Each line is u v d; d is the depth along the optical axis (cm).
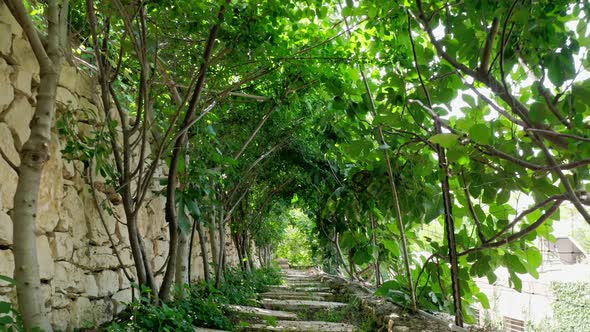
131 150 462
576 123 295
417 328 442
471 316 455
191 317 529
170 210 505
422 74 409
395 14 421
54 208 382
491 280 415
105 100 433
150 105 553
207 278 775
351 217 612
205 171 554
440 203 468
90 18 403
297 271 2605
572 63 303
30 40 283
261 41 489
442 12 362
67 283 402
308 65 559
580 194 316
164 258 691
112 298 501
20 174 269
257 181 1150
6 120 325
